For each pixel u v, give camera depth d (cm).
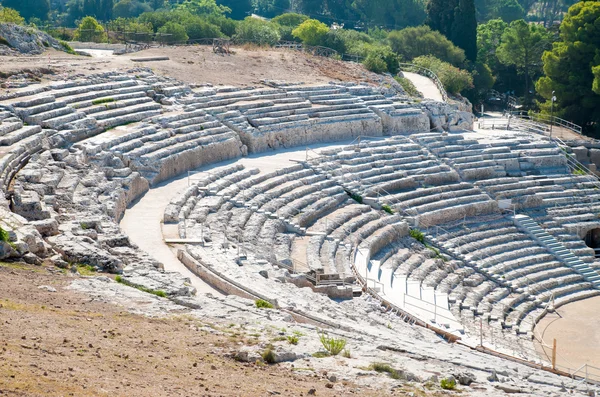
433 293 4428
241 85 6319
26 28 6400
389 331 3175
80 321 2150
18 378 1598
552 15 17950
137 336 2097
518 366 2978
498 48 11594
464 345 3634
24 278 2552
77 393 1575
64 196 3681
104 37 8900
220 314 2512
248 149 5622
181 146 4972
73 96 5019
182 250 3591
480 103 10544
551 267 5416
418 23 14750
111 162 4441
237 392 1753
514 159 6341
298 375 1973
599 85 7919
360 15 15525
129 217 4081
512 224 5753
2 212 3044
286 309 2955
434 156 6116
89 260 2944
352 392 1878
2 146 3991
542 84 8688
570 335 4491
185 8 14975
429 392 1978
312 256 4147
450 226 5506
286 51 7762
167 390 1695
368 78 7375
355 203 5225
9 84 4900
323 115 6222
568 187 6288
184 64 6556
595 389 2672
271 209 4600
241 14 17088
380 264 4609
